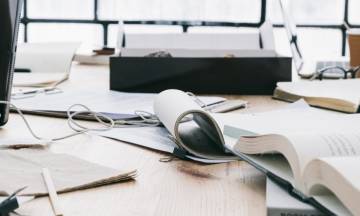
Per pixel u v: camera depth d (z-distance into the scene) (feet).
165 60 3.88
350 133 1.57
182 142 2.07
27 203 1.45
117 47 5.43
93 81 4.85
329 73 5.31
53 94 3.79
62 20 12.82
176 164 1.99
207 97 3.62
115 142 2.35
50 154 1.95
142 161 2.02
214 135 2.12
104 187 1.66
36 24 12.80
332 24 12.59
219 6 12.54
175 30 12.69
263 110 3.27
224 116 2.41
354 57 5.67
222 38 5.24
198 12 12.57
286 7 6.19
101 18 12.74
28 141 2.16
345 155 1.40
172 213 1.44
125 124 2.73
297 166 1.38
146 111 2.95
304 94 3.47
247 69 3.95
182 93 2.61
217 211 1.46
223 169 1.92
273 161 1.62
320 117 2.42
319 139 1.46
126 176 1.74
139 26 12.73
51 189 1.55
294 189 1.39
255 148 1.67
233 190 1.66
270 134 1.57
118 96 3.63
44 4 12.72
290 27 5.87
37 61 5.76
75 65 6.51
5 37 2.52
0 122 2.63
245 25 12.53
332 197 1.30
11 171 1.71
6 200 1.33
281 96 3.75
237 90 3.98
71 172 1.73
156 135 2.45
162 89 3.92
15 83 4.46
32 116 3.02
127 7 12.66
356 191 1.14
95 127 2.67
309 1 12.55
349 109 3.07
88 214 1.41
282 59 3.95
